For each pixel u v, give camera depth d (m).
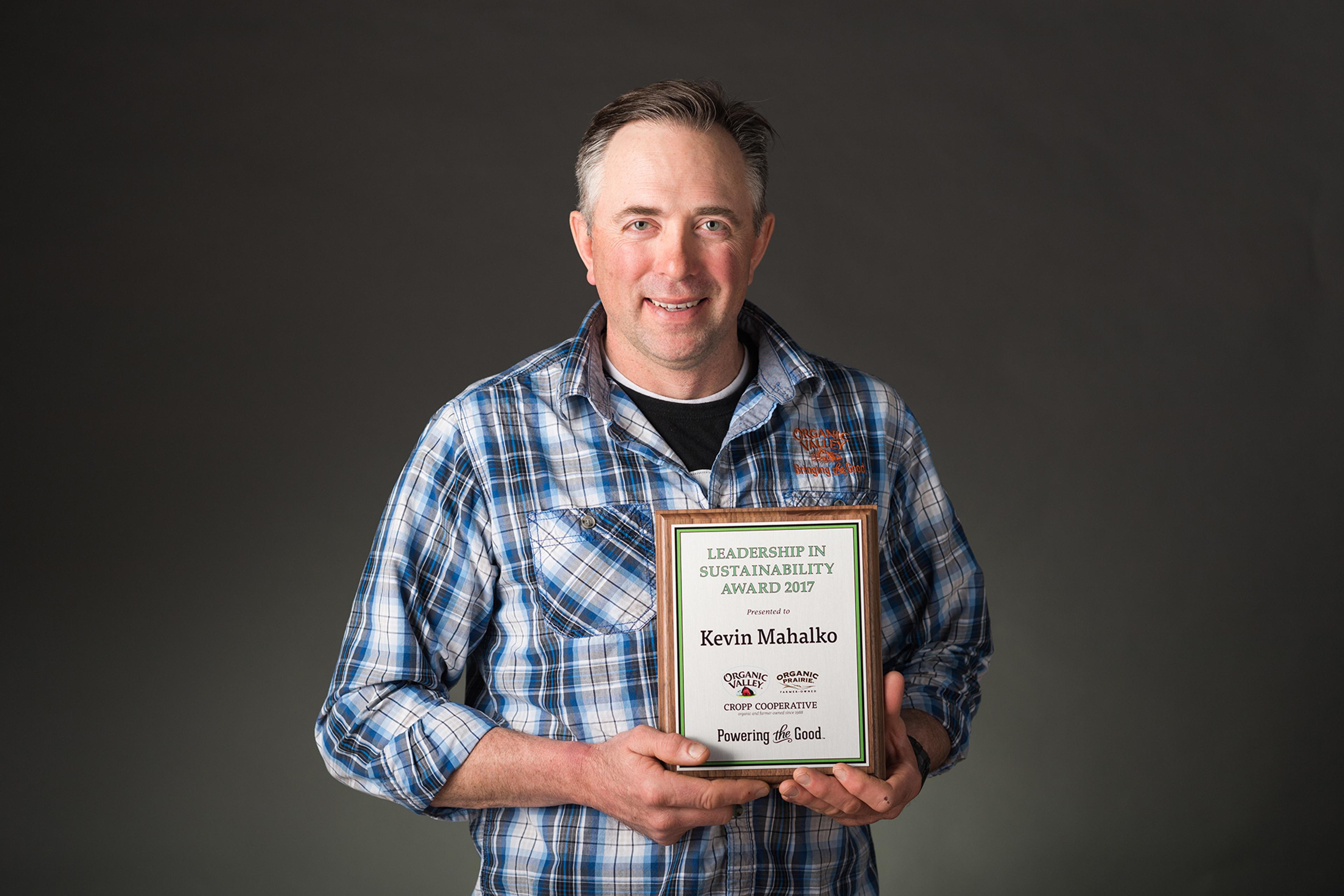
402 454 2.74
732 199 1.13
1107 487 3.04
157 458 2.64
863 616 1.01
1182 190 3.12
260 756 2.62
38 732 2.55
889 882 2.90
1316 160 3.18
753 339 1.31
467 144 2.82
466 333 2.79
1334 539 3.14
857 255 2.95
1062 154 3.07
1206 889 3.02
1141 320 3.08
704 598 1.00
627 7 2.90
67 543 2.59
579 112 2.87
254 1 2.73
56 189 2.63
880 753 1.00
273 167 2.72
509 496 1.15
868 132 2.98
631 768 0.97
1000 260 3.02
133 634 2.60
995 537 2.98
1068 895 2.96
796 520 1.01
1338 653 3.12
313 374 2.72
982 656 1.36
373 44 2.79
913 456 1.33
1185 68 3.14
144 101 2.68
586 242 1.26
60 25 2.65
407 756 1.07
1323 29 3.19
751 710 0.99
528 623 1.14
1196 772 3.04
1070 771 2.98
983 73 3.04
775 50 2.95
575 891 1.09
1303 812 3.07
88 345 2.63
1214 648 3.06
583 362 1.20
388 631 1.13
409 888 2.65
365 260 2.75
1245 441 3.12
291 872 2.61
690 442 1.22
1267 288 3.15
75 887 2.53
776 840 1.12
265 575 2.67
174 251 2.67
